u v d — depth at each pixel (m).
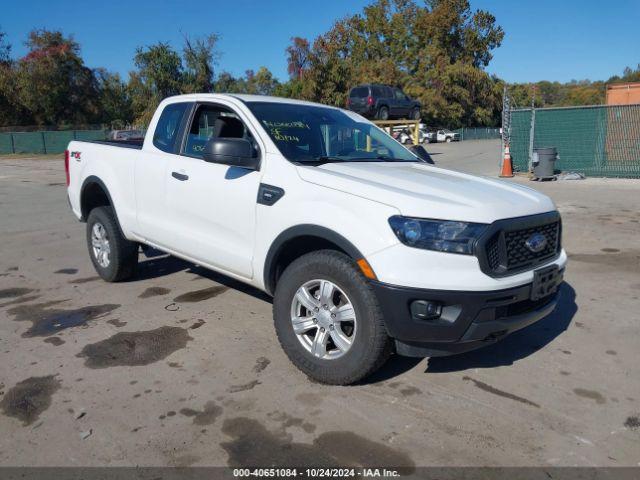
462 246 3.15
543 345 4.27
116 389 3.57
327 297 3.50
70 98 48.84
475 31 60.22
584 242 7.65
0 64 48.44
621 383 3.66
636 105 13.94
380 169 4.01
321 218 3.47
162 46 42.41
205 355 4.07
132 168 5.17
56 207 11.57
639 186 12.92
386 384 3.63
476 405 3.38
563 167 15.14
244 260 4.07
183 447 2.96
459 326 3.14
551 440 3.02
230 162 3.97
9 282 5.98
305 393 3.51
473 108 60.62
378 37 61.47
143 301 5.28
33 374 3.78
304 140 4.29
